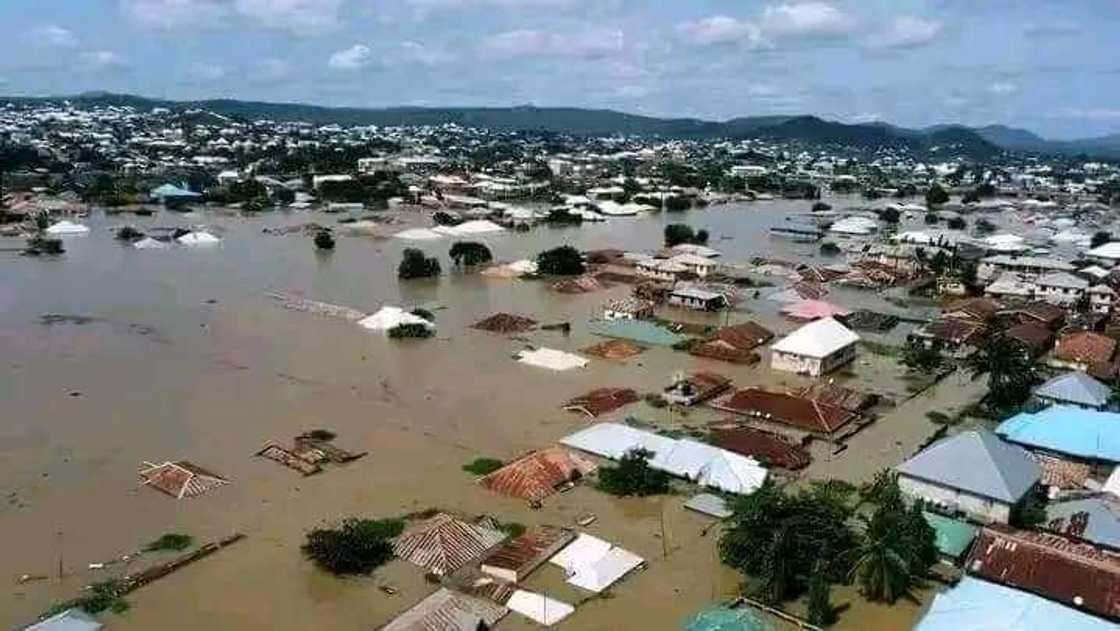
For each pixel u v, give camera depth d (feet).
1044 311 338.13
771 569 141.18
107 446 199.00
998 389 235.61
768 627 131.23
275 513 168.66
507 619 135.85
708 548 159.84
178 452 196.24
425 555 151.43
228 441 203.00
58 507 169.37
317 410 225.15
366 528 161.07
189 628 131.75
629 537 163.12
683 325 323.16
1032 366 259.19
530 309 346.95
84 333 294.05
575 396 240.53
